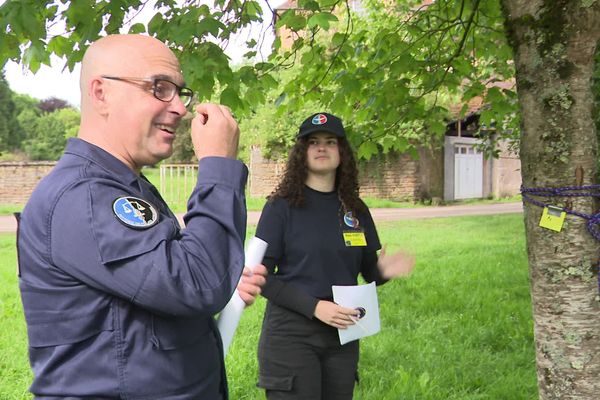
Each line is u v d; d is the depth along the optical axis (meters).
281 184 2.58
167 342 1.29
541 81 2.40
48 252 1.23
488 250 9.74
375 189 20.22
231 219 1.33
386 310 5.93
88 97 1.36
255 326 5.43
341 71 3.87
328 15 2.70
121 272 1.20
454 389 4.04
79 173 1.28
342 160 2.62
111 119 1.34
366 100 4.03
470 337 5.02
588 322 2.39
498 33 4.12
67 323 1.23
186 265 1.23
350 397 2.60
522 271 7.79
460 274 7.70
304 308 2.44
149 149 1.37
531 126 2.45
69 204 1.22
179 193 17.78
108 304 1.23
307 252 2.50
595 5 2.28
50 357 1.25
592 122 2.39
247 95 3.32
